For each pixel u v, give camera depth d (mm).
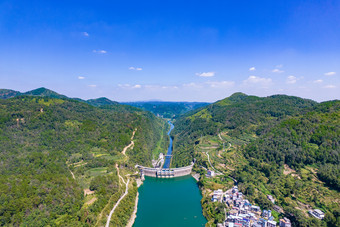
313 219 182500
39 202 168250
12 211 148750
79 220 176000
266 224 190625
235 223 195625
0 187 160375
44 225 155250
